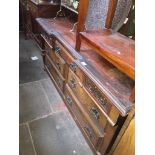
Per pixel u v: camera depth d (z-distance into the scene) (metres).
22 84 2.14
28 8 2.80
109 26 1.30
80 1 1.11
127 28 1.27
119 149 0.99
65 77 1.64
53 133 1.54
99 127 1.15
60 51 1.61
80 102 1.38
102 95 1.00
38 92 2.03
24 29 3.50
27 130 1.54
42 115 1.72
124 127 0.89
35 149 1.39
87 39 1.08
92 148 1.35
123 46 0.99
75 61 1.19
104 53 0.93
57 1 2.15
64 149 1.42
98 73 1.07
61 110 1.80
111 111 0.94
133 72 0.74
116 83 0.99
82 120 1.43
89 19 1.53
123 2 1.23
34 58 2.78
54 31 1.66
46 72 2.42
